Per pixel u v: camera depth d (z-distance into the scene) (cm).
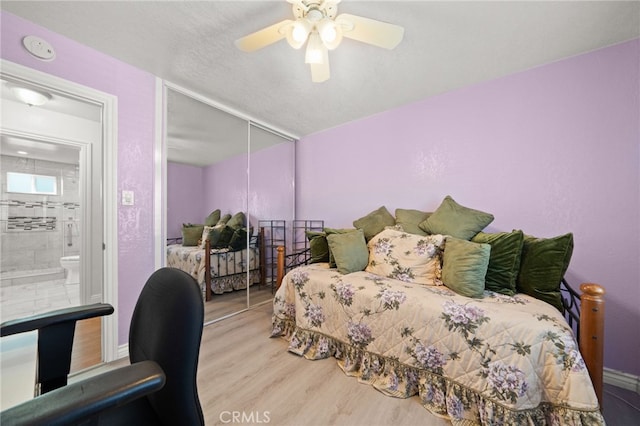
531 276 163
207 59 188
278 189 344
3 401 74
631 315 164
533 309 139
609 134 172
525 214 201
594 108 176
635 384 160
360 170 298
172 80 215
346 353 181
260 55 183
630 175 166
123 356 189
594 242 176
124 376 52
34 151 395
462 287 161
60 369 83
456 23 153
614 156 170
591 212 177
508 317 132
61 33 162
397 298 164
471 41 168
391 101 254
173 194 246
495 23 152
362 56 184
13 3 138
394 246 213
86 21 152
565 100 186
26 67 151
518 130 204
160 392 73
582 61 180
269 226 337
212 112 267
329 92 236
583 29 157
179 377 68
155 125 209
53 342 83
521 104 203
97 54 179
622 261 167
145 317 86
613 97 171
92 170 315
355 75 209
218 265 297
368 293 176
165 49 177
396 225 247
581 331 124
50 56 159
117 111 188
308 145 347
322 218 333
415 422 133
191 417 68
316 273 215
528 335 124
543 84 194
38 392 77
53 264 456
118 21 152
